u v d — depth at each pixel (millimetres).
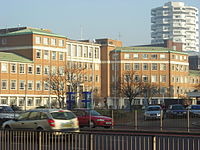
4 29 102062
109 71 111875
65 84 84938
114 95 109750
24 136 13352
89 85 107062
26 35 91438
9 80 86375
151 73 112312
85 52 107438
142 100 104125
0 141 14047
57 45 96375
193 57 150875
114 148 13320
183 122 30000
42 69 92625
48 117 21234
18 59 88125
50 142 12695
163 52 113062
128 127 32062
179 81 115812
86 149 12656
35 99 90750
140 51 112188
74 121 21812
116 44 118625
